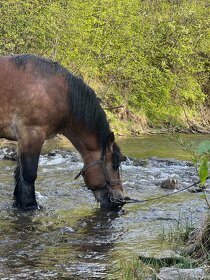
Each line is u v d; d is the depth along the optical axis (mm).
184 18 19719
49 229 6336
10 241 5777
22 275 4715
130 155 12406
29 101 7074
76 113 7309
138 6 18516
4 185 8594
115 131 16719
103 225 6547
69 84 7285
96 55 17234
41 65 7227
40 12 15078
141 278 4527
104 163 7406
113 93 18062
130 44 17328
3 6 14562
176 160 11453
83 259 5207
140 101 18938
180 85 20312
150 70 18000
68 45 15938
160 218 6883
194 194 8320
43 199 7809
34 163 7176
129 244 5723
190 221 6602
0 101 7000
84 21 15773
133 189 8562
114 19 16828
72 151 12211
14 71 7082
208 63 21969
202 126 20859
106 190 7379
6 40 14852
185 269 4453
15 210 7195
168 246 5590
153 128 18578
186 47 18969
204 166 3877
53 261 5141
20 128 7129
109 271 4848
